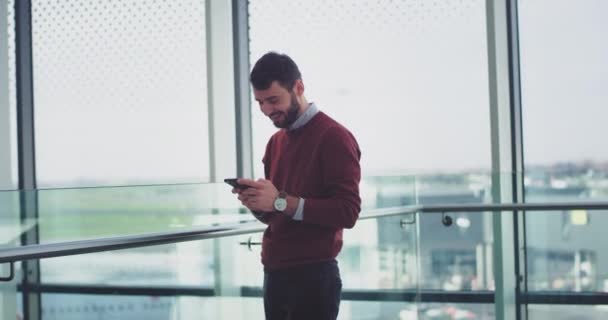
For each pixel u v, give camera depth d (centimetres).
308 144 207
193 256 334
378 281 388
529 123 450
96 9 496
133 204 331
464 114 458
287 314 209
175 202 343
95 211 325
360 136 477
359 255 381
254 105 492
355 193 200
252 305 352
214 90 475
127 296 319
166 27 488
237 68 484
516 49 450
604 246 408
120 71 495
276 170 217
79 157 504
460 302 430
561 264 416
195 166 489
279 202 195
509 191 425
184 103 488
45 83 505
